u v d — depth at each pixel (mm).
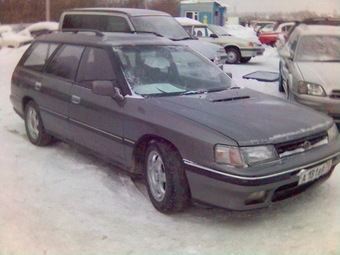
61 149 5906
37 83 5777
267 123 3803
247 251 3426
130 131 4270
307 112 4297
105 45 4938
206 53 9242
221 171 3502
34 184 4688
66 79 5320
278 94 9094
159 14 10086
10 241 3537
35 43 6355
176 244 3561
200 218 4012
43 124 5797
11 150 5812
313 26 9016
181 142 3752
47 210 4098
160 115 4004
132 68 4680
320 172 3887
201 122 3754
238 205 3531
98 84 4363
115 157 4609
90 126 4840
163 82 4680
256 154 3516
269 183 3490
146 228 3816
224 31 16844
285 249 3432
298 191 3840
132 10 9945
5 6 28078
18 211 4039
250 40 16109
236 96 4547
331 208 4098
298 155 3713
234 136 3547
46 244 3523
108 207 4195
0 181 4723
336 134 4273
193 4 26422
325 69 7301
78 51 5320
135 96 4359
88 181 4793
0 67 12758
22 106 6219
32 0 28906
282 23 27109
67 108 5188
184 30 10102
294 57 8055
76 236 3656
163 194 4023
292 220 3908
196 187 3713
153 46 5133
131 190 4613
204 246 3523
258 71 12172
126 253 3422
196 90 4688
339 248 3395
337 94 6672
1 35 17250
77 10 10617
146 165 4215
